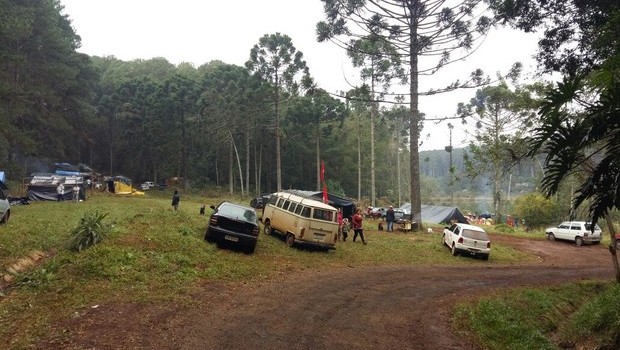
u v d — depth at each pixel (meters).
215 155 74.00
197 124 67.31
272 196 20.33
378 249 20.66
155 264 11.50
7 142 36.53
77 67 55.66
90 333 6.86
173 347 6.66
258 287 11.41
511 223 47.56
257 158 73.00
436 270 17.36
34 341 6.38
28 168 54.97
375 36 26.55
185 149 67.31
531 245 29.23
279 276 13.05
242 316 8.67
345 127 80.12
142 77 84.00
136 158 74.31
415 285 13.88
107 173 78.81
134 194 53.75
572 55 10.27
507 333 9.45
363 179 80.94
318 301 10.62
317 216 17.77
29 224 17.05
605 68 4.67
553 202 40.09
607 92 4.27
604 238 34.25
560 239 31.78
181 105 66.12
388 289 12.91
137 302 8.72
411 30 26.20
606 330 9.62
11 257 11.38
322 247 18.00
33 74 42.78
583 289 15.27
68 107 56.28
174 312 8.38
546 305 12.52
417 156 28.22
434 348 8.07
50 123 48.09
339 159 75.50
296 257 16.34
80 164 65.69
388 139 87.44
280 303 10.03
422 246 22.75
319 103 57.00
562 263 23.09
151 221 17.27
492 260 22.05
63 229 16.22
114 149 77.06
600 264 23.05
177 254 12.84
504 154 18.08
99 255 11.30
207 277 11.63
